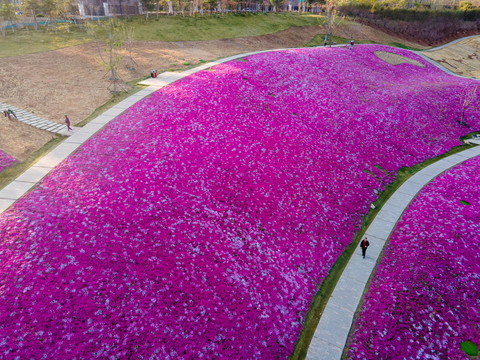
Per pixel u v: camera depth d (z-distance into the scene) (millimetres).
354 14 78062
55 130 26578
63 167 22016
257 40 58469
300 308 16703
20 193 19609
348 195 24375
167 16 61625
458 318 15773
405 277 17891
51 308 13820
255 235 19766
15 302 13742
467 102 37844
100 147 24328
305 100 35344
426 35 78750
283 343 15031
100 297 14648
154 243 17547
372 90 41094
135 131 26328
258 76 38375
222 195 21781
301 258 19203
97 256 16141
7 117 27234
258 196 22375
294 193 23359
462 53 71438
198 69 40438
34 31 49719
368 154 29281
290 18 72812
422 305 16328
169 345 13703
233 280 16891
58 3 52000
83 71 38094
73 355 12703
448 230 20672
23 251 15742
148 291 15344
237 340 14570
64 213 18062
